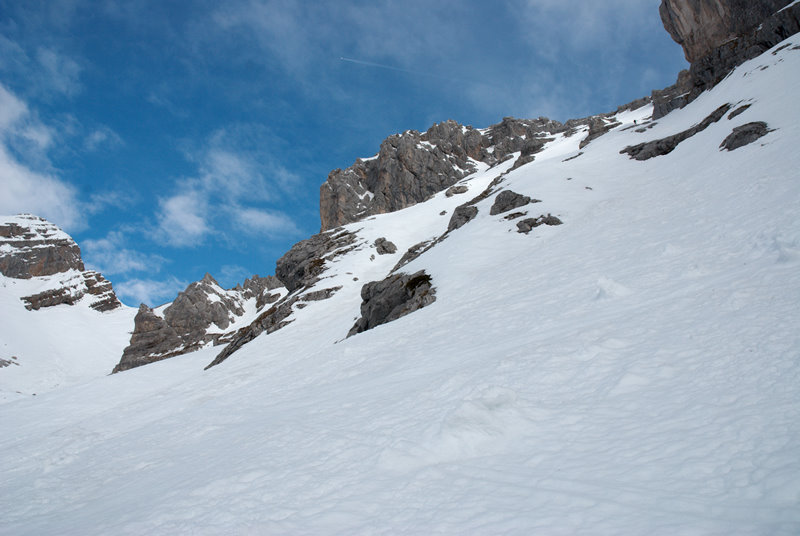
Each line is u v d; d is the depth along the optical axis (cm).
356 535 596
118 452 2052
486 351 1557
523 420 874
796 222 1577
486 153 13788
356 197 12600
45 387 12825
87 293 19600
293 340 4766
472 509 598
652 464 615
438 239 5541
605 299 1669
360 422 1138
